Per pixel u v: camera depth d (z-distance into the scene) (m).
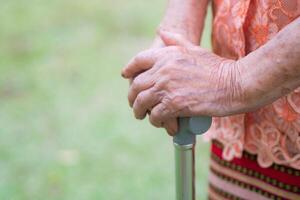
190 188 1.57
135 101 1.55
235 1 1.59
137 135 4.06
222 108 1.45
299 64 1.34
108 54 5.26
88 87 4.71
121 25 5.82
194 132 1.50
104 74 4.90
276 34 1.44
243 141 1.68
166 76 1.48
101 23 5.89
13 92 4.67
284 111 1.54
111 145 3.96
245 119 1.66
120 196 3.48
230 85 1.43
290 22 1.46
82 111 4.37
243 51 1.58
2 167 3.77
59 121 4.24
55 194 3.51
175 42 1.58
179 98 1.47
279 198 1.70
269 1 1.49
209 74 1.46
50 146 3.98
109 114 4.31
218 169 1.84
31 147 3.96
